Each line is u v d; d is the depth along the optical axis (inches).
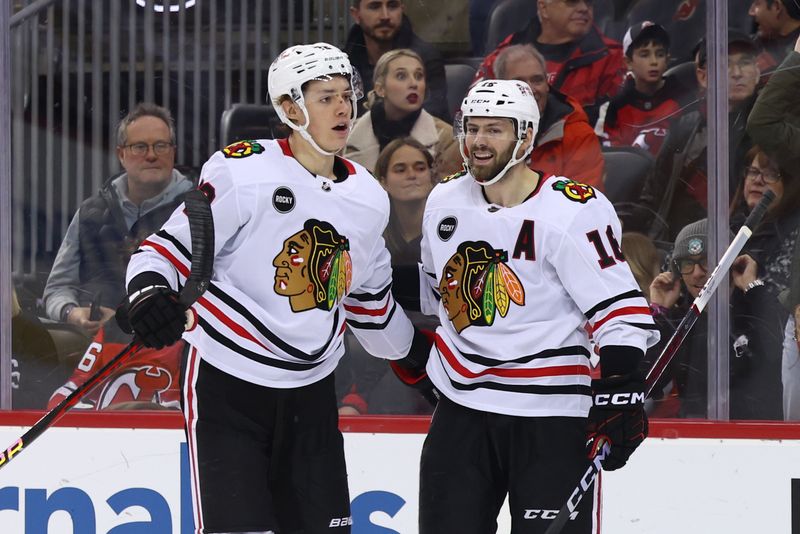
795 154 448.1
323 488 342.0
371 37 458.0
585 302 337.7
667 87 454.3
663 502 441.4
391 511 447.5
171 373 459.2
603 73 456.4
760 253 452.1
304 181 334.0
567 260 337.1
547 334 342.6
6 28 458.0
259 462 333.1
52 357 462.3
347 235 340.2
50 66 459.8
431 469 352.5
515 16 455.5
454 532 346.3
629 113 456.8
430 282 371.2
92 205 462.6
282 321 333.4
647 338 344.2
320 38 459.5
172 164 464.1
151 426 446.9
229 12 457.7
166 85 461.7
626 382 329.7
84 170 462.3
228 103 462.0
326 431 346.9
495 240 344.5
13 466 449.7
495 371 344.2
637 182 459.2
